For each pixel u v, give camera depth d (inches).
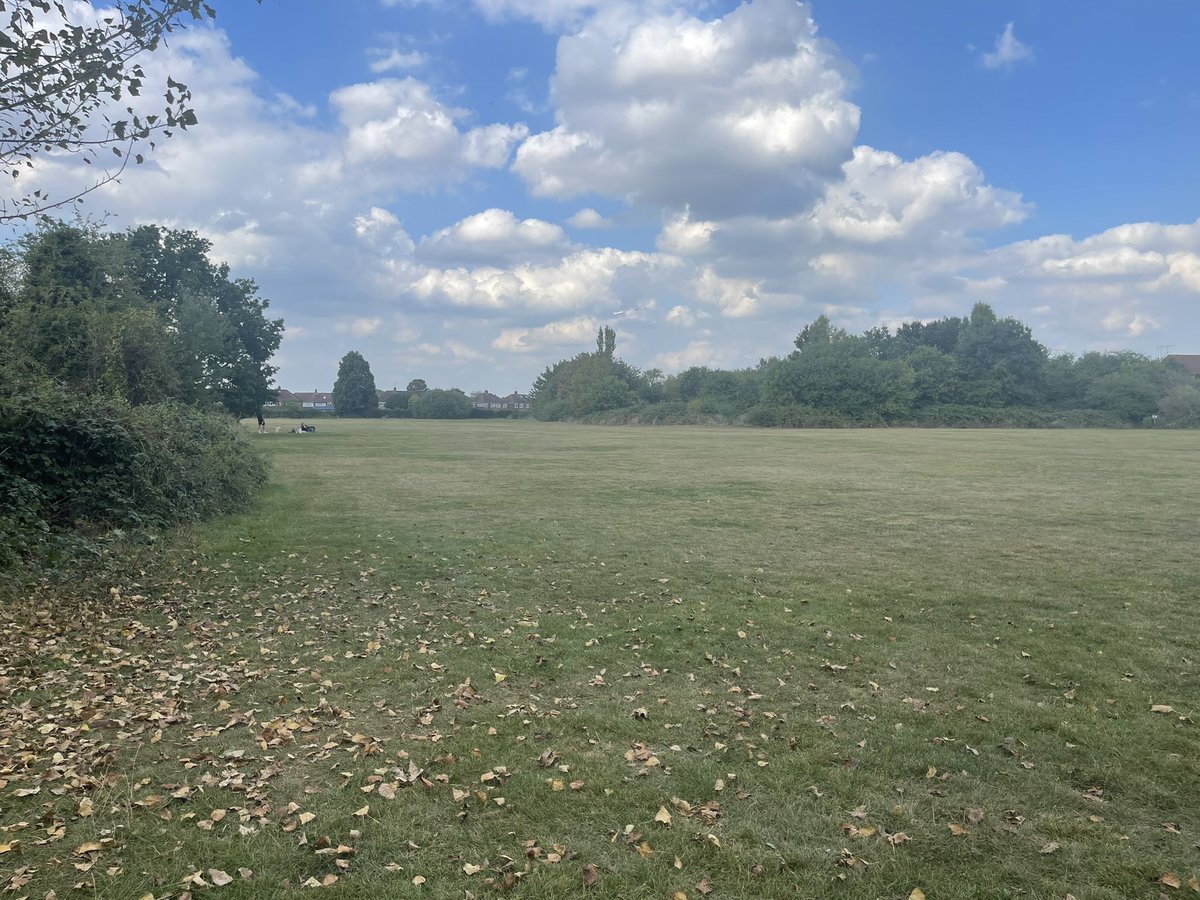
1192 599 333.1
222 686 226.1
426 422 3614.7
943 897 131.3
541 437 2001.7
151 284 1878.7
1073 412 2883.9
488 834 149.6
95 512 443.5
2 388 432.8
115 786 165.6
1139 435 2034.9
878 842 147.7
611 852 143.9
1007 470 975.0
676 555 435.8
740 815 156.6
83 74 271.1
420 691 225.3
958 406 2913.4
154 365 850.8
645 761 179.9
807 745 189.0
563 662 251.9
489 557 430.3
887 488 780.6
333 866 139.1
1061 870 139.2
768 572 390.0
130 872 136.1
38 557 357.1
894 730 197.8
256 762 178.5
